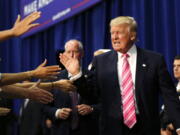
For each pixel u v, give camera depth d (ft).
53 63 20.68
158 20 13.73
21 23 5.90
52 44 20.95
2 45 25.66
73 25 18.65
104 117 7.82
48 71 6.54
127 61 7.86
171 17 13.21
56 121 10.07
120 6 15.69
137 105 7.58
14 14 24.89
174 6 13.20
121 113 7.63
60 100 10.21
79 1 17.24
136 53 7.97
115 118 7.66
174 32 13.17
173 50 13.10
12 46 25.09
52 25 20.04
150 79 7.65
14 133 19.84
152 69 7.71
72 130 9.89
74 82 8.05
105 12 16.17
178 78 11.35
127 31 7.85
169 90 7.64
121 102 7.68
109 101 7.79
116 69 7.84
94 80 8.24
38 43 22.33
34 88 7.19
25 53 23.89
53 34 20.89
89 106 9.96
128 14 15.20
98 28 16.83
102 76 7.93
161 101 13.15
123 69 7.80
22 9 23.38
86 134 9.87
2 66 25.67
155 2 13.78
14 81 6.40
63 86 7.65
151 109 7.58
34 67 22.95
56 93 10.32
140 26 14.49
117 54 8.02
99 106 10.08
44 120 13.29
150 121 7.52
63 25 19.61
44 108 10.46
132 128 7.54
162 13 13.71
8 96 7.11
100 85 7.95
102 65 8.04
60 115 9.88
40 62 22.20
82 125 9.90
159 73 7.70
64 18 18.62
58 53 11.22
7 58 25.34
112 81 7.80
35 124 13.34
